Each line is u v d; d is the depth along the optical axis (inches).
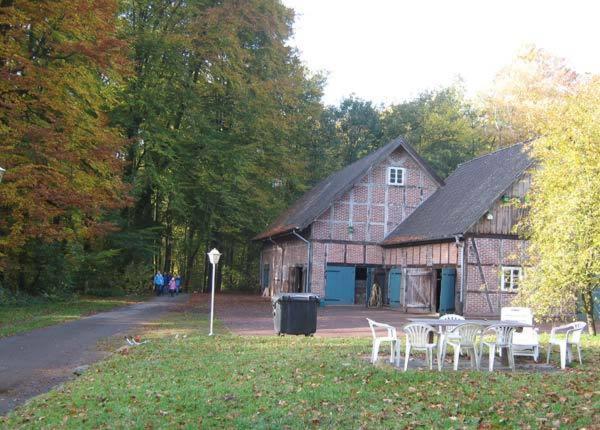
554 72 1813.5
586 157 697.6
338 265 1465.3
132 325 843.4
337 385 400.8
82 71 976.9
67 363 529.7
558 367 506.3
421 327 466.0
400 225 1497.3
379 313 1237.7
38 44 948.6
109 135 1022.4
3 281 1128.2
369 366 472.4
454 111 2396.7
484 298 1133.1
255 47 1665.8
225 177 1593.3
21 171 849.5
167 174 1549.0
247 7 1563.7
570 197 687.7
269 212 1831.9
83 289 1481.3
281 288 1701.5
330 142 2447.1
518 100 1863.9
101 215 1198.3
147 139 1423.5
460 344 473.1
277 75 1713.8
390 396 370.6
